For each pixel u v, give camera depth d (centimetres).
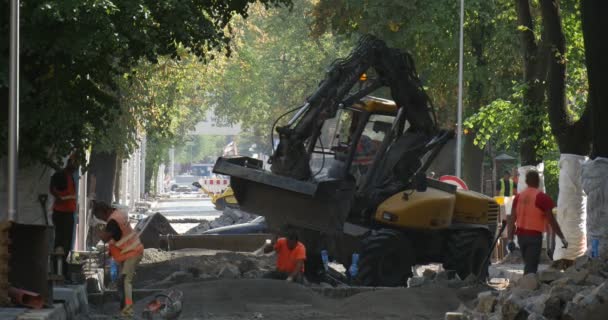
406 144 4881
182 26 4212
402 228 4812
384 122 4919
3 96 4219
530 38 6456
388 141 4825
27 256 3206
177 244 6612
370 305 3800
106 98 4531
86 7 3862
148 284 4666
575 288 3061
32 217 5062
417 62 9819
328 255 4756
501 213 7050
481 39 9888
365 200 4769
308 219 4306
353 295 4069
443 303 3884
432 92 10112
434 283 4522
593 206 4681
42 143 4369
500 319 3000
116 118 7494
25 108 4250
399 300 3853
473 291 4116
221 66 9606
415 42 9656
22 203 5053
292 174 4578
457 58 9838
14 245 3203
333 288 4228
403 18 9419
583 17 4522
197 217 13112
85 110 4491
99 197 8669
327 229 4269
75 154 4431
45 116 4266
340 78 4725
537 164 6556
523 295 3173
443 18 9438
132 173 14950
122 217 3638
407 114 4916
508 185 7994
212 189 16475
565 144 5681
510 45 9456
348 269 4706
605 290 2811
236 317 3597
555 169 7169
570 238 5706
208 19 4384
